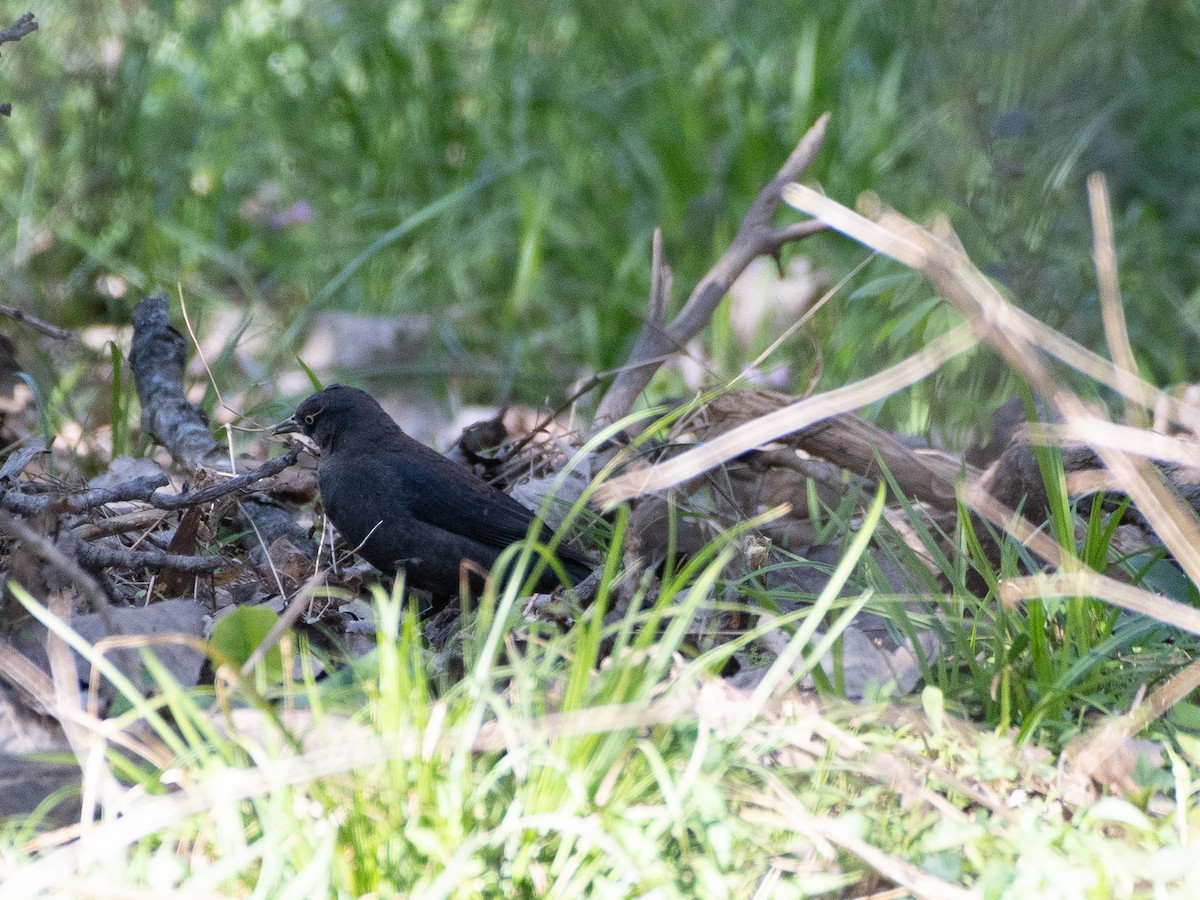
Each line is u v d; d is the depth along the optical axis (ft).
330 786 15.34
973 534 21.24
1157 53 54.60
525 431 35.91
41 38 51.34
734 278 33.71
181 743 16.75
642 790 15.76
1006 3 42.80
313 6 62.03
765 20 63.10
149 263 47.01
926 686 19.16
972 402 34.94
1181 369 40.65
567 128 58.49
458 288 50.16
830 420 26.89
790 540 28.35
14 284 45.24
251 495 27.55
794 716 17.54
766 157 55.21
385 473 26.23
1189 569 18.47
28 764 17.12
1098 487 21.12
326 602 23.76
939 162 44.24
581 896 14.69
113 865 14.51
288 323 46.37
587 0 64.13
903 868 14.84
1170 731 18.61
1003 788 17.07
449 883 13.71
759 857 15.56
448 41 61.62
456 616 26.48
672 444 27.20
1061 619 21.26
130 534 26.53
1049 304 38.52
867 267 44.86
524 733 15.25
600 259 52.60
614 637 21.43
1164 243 49.47
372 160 56.54
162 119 55.06
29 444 31.50
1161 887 14.38
